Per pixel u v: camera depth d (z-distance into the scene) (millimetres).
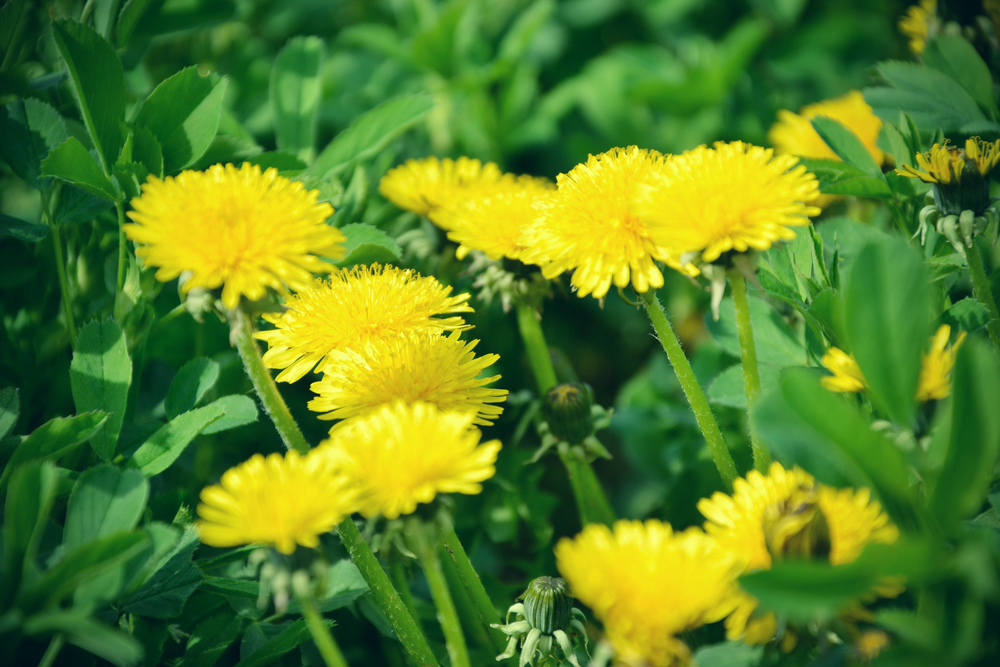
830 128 502
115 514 409
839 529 409
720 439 449
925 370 426
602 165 447
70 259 511
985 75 495
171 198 411
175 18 533
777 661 413
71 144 453
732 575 408
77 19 521
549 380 509
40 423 501
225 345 534
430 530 410
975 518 431
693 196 417
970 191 448
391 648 492
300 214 413
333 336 444
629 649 399
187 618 462
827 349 466
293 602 457
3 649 393
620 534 405
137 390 478
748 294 493
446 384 432
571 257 438
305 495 391
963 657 384
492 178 533
